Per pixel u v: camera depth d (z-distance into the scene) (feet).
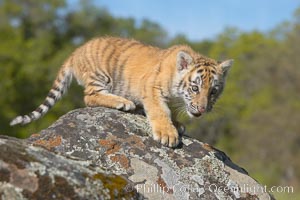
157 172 31.30
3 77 163.32
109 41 42.88
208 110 38.29
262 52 165.78
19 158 25.09
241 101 158.10
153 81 37.65
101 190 25.77
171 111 38.06
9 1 191.93
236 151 151.84
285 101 156.46
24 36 196.75
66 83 45.11
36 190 24.53
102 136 32.63
